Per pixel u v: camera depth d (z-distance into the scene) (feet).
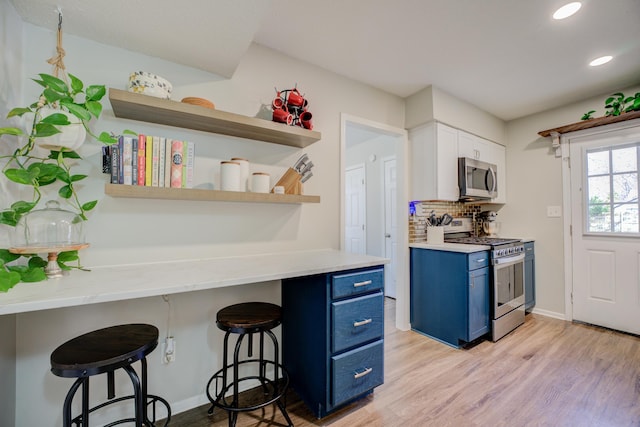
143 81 4.36
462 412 5.12
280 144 6.45
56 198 4.39
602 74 7.75
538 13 5.39
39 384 4.21
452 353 7.46
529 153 10.77
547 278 10.26
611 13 5.37
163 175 4.61
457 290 7.82
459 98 9.23
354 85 7.95
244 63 6.10
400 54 6.77
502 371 6.50
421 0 5.07
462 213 11.18
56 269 3.86
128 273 4.18
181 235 5.30
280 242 6.45
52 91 3.67
